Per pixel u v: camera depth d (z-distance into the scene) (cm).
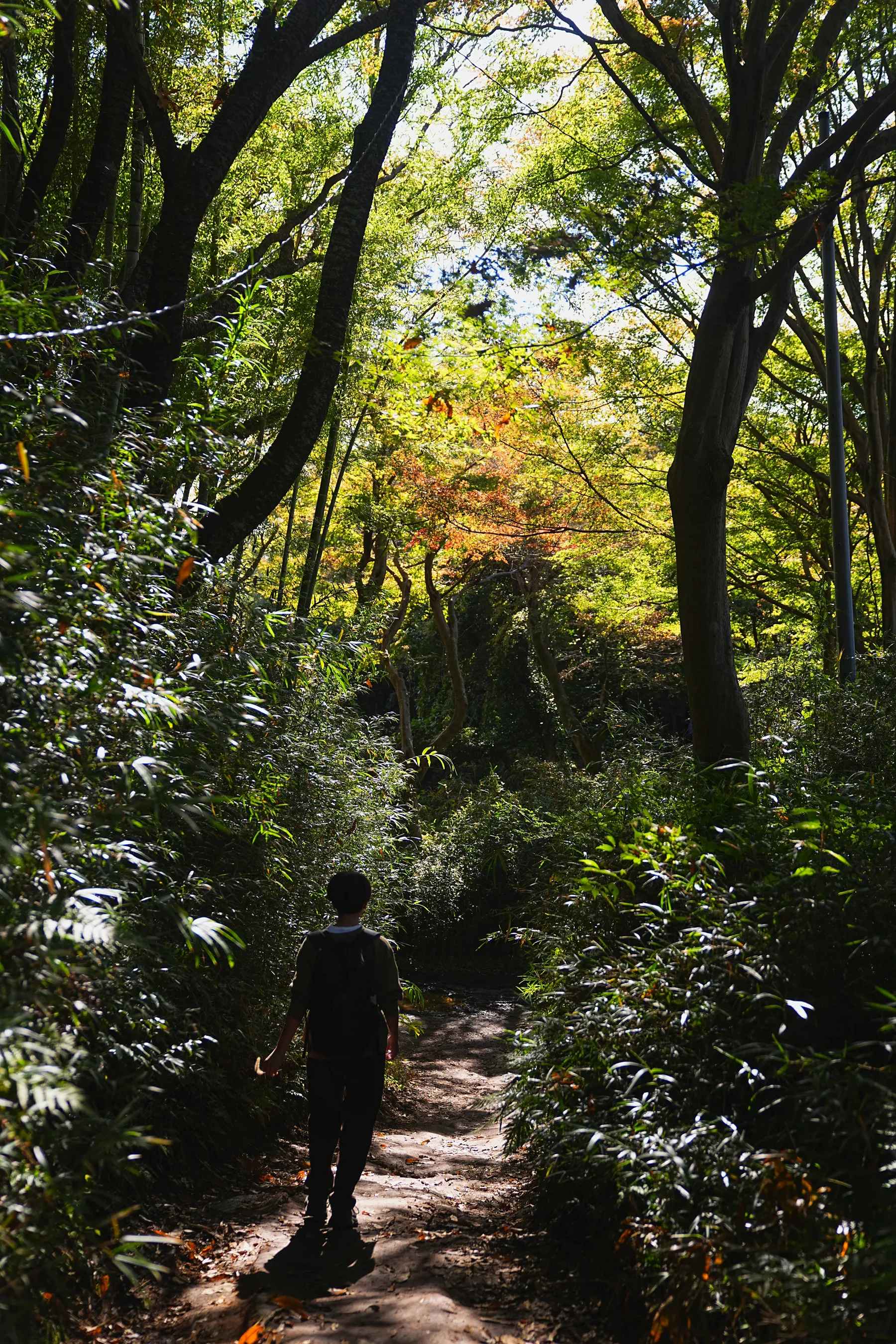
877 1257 215
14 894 246
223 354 491
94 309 377
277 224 1164
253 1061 514
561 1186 387
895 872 367
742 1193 282
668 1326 275
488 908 1327
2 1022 208
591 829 574
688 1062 355
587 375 1206
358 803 665
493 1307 335
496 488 1522
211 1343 311
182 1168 434
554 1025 430
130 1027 356
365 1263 378
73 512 295
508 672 2655
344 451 1409
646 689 2509
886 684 654
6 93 565
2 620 237
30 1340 276
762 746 684
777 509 1464
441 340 781
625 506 1497
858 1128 265
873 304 1141
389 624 1688
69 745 273
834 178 663
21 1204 232
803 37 874
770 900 380
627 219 730
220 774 426
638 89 1004
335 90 1165
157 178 986
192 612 427
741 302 665
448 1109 716
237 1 934
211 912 454
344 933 429
